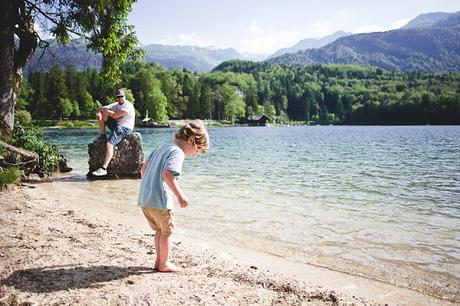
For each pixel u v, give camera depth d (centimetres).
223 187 1002
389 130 7956
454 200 862
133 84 11000
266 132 6919
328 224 644
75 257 431
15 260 409
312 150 2431
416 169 1459
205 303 330
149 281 373
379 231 605
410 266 460
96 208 738
